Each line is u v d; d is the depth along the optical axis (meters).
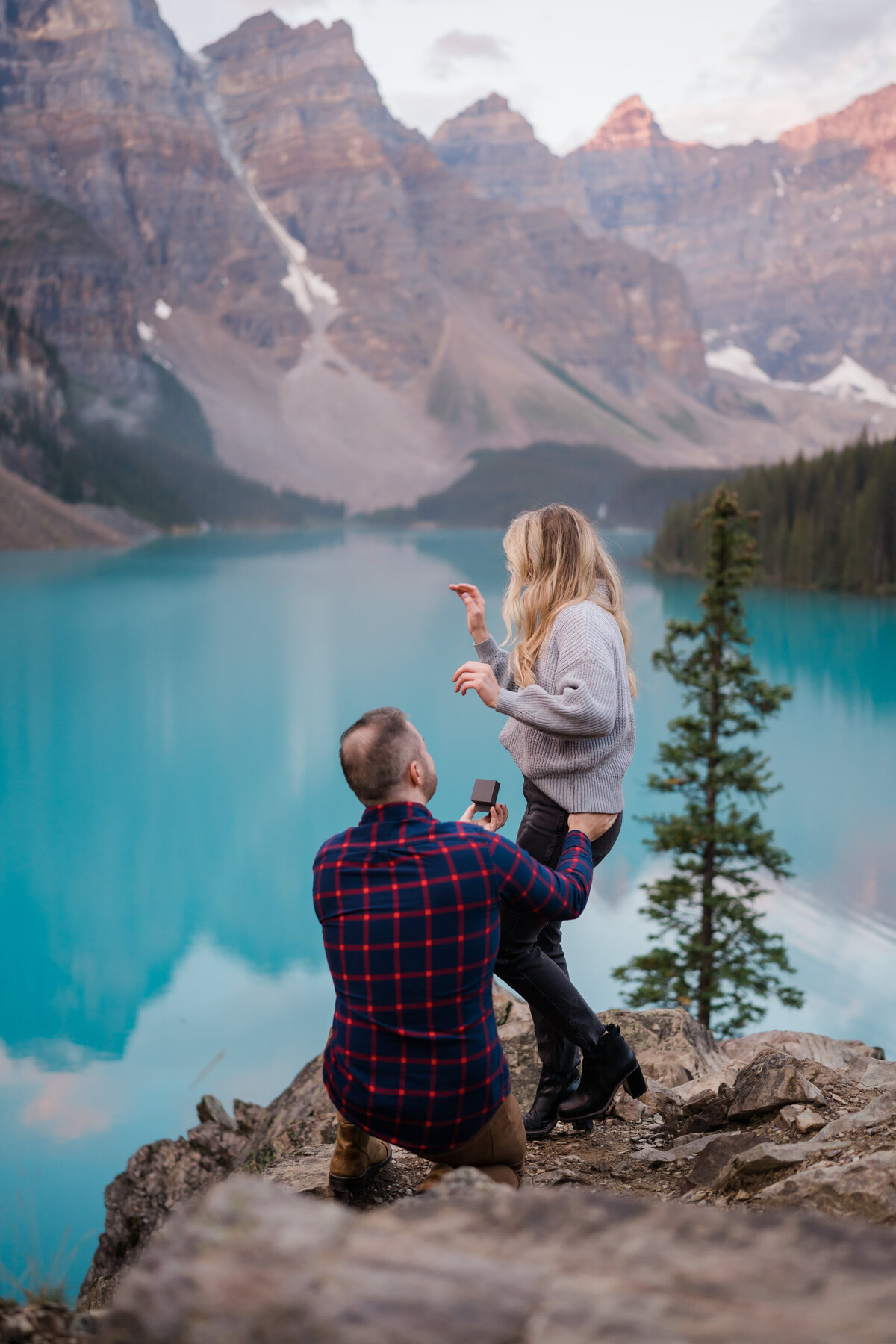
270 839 44.28
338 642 94.88
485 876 2.25
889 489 106.25
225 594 131.50
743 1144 2.78
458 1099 2.24
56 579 141.38
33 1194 16.53
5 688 75.25
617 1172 2.88
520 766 2.84
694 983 16.95
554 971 2.82
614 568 2.97
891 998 22.50
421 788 2.36
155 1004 28.09
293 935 33.78
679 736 17.67
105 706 70.12
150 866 40.97
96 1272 4.96
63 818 47.22
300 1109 4.51
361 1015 2.25
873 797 42.81
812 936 26.47
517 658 2.88
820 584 111.31
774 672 74.62
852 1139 2.38
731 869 17.36
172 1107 21.44
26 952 32.16
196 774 54.44
